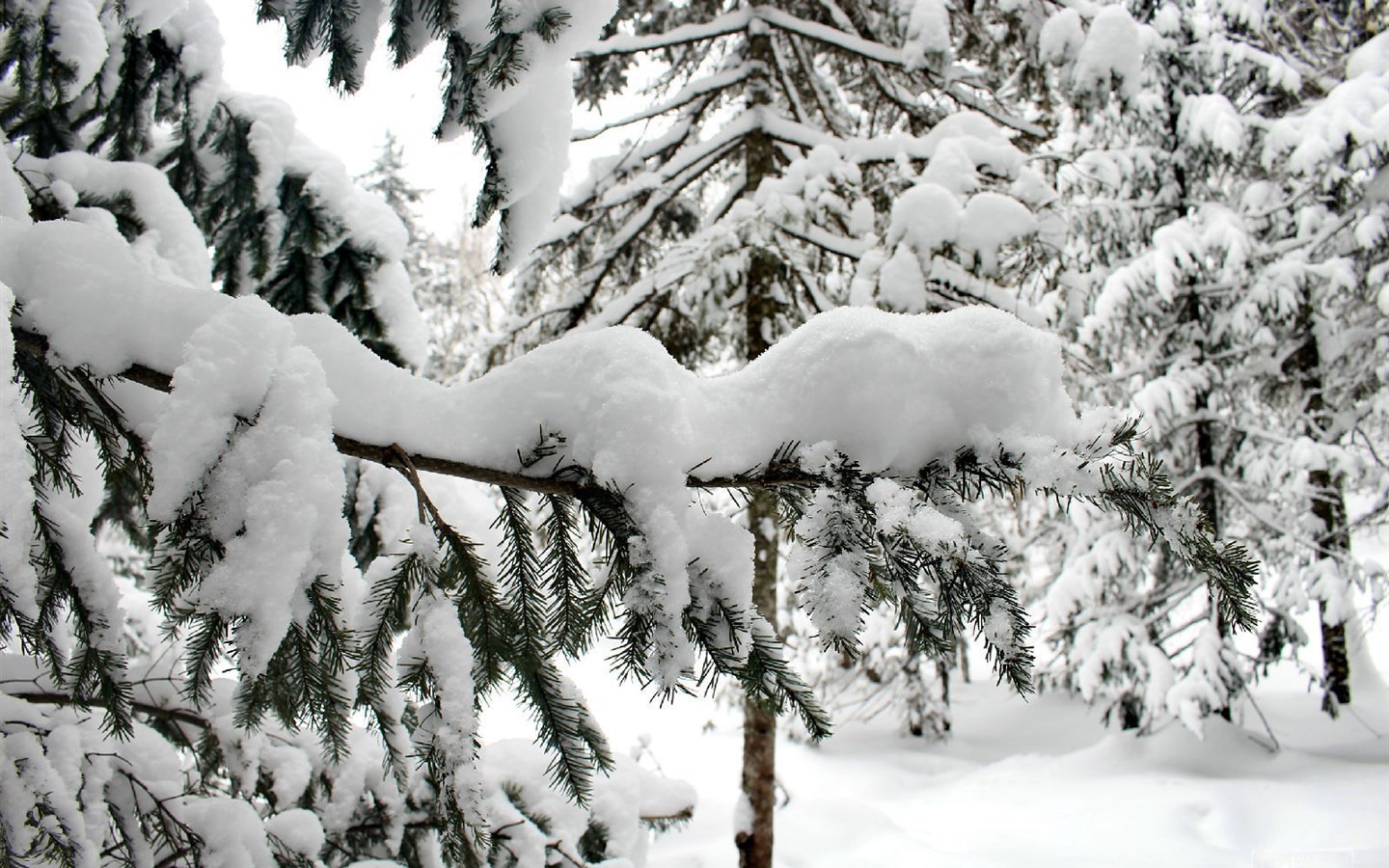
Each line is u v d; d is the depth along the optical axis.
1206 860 5.80
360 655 1.05
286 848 1.78
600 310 6.07
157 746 1.66
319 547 0.90
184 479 0.86
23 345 0.94
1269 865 5.63
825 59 6.37
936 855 6.38
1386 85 7.63
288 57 1.39
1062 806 7.10
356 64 1.38
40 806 1.24
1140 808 6.76
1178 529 0.98
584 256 5.95
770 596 4.72
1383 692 9.80
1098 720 10.84
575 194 5.60
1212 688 7.71
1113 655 8.16
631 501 0.99
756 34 5.40
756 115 5.37
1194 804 6.69
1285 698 10.48
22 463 0.76
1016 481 1.00
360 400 1.04
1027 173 4.41
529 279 5.77
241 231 2.58
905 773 9.53
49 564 1.07
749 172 5.46
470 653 1.03
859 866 6.21
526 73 1.27
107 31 2.16
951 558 0.92
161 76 2.32
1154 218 8.56
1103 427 1.02
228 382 0.90
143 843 1.53
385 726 1.21
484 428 1.05
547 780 2.22
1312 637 13.88
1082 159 7.39
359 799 2.01
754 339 5.24
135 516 2.04
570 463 1.05
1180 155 8.26
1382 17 9.38
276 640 0.84
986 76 5.60
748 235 4.59
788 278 5.36
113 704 1.14
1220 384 8.17
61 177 2.01
